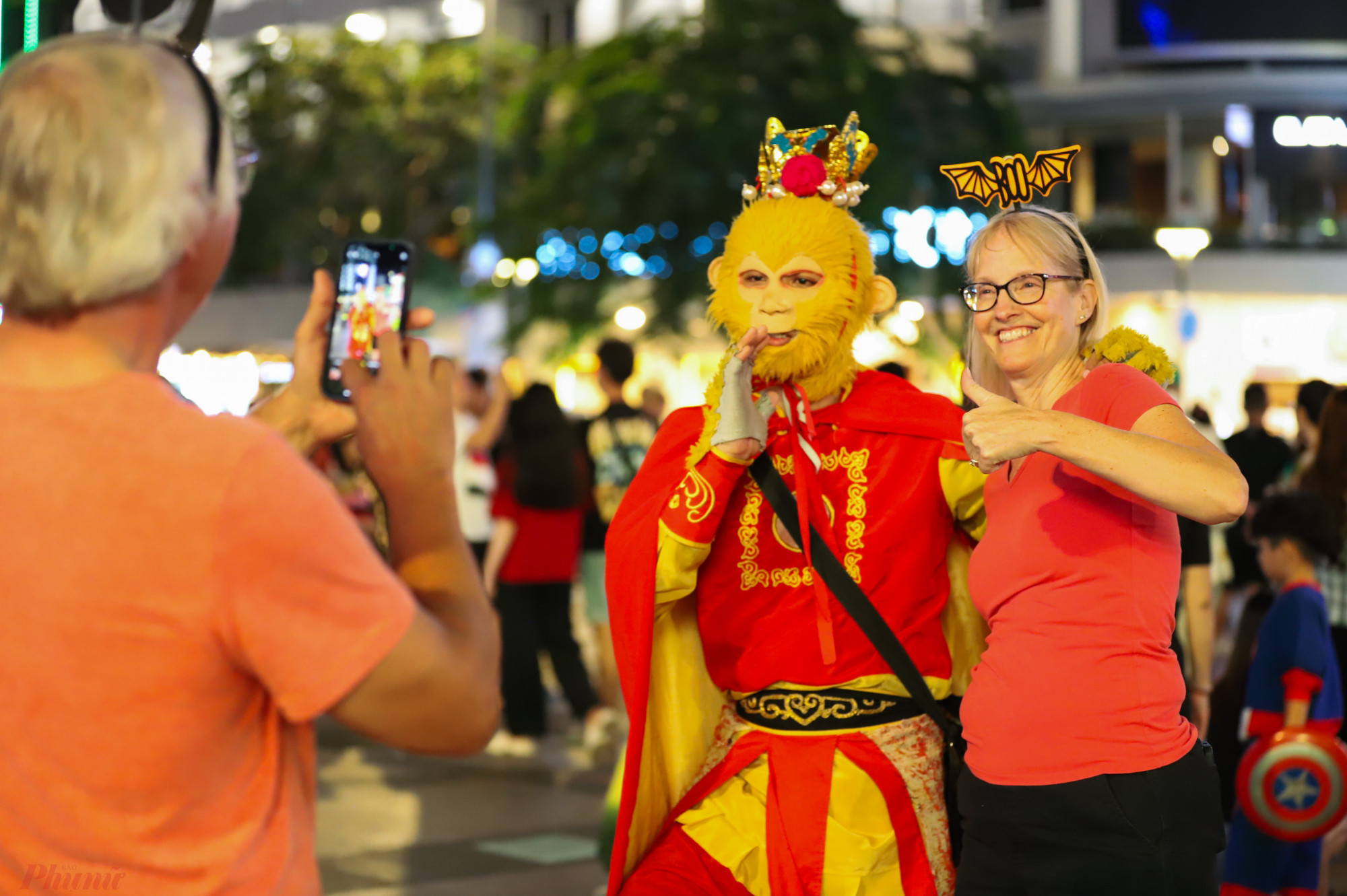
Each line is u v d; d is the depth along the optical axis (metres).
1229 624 11.60
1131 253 23.61
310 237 27.11
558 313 20.09
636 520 2.96
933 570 2.99
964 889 2.67
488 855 5.61
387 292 1.93
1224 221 23.80
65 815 1.43
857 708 2.91
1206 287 23.28
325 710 1.45
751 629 2.95
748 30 18.56
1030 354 2.81
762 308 3.00
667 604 2.98
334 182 26.91
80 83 1.43
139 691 1.42
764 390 3.01
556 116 22.81
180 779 1.44
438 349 27.61
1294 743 4.17
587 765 7.39
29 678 1.42
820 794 2.88
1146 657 2.51
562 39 28.81
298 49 27.58
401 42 27.86
